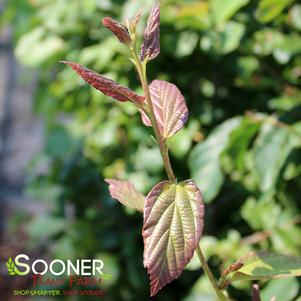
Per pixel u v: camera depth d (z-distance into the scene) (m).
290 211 1.07
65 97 1.41
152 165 1.20
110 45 1.17
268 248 1.09
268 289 0.88
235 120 0.99
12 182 2.67
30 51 1.32
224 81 1.16
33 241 1.67
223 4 0.96
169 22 1.09
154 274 0.56
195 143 1.19
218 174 0.97
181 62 1.16
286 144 0.92
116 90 0.59
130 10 1.09
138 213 1.38
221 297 0.63
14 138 2.91
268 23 1.05
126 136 1.29
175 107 0.62
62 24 1.28
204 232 1.22
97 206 1.48
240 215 1.23
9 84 3.11
